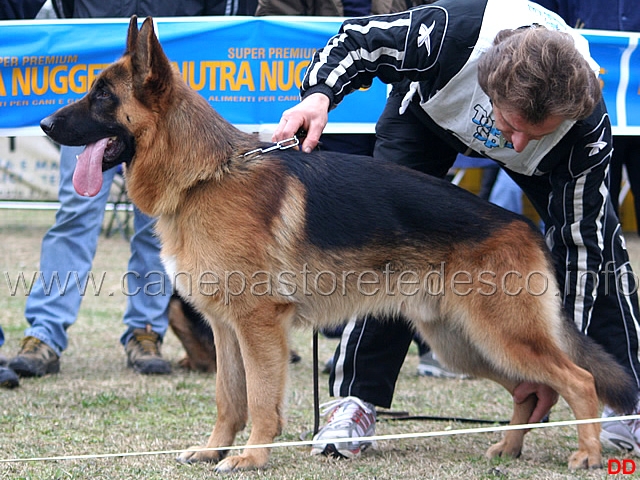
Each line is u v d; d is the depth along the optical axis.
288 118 3.04
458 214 3.08
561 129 2.90
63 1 5.21
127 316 5.00
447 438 3.55
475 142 3.13
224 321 3.04
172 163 3.01
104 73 3.09
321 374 4.91
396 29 2.99
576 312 3.21
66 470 2.88
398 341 3.41
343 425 3.22
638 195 4.53
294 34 4.64
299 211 3.04
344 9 4.95
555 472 2.97
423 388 4.59
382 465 3.07
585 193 3.07
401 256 3.10
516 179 3.41
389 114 3.53
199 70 4.64
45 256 4.73
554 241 3.26
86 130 3.07
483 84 2.80
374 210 3.10
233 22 4.62
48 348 4.60
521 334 3.01
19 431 3.43
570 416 3.97
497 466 3.07
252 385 2.98
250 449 2.97
